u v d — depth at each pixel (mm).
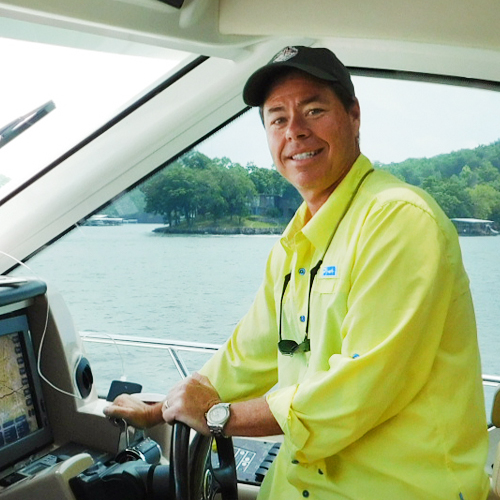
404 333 1521
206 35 2432
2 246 3371
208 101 2945
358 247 1668
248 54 2699
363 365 1529
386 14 2289
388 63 2822
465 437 1658
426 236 1577
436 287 1562
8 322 2262
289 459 1761
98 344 3572
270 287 2143
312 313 1789
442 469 1608
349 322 1609
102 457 2324
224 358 2178
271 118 1920
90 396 2514
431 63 2768
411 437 1610
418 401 1626
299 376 1841
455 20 2248
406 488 1606
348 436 1562
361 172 1865
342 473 1699
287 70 1856
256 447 2592
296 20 2371
